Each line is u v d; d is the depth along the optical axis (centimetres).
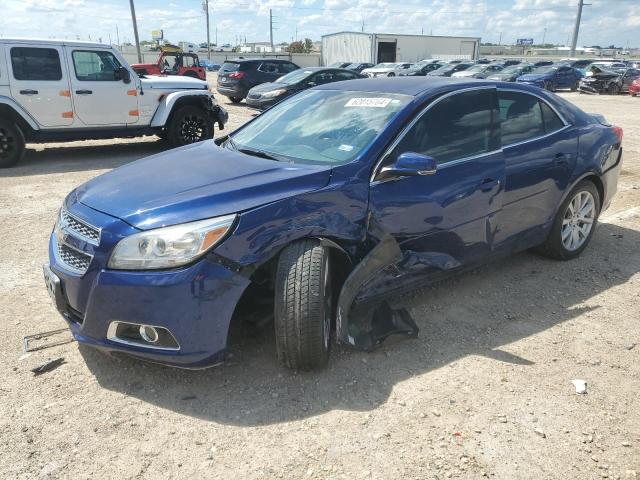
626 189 762
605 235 564
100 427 268
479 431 267
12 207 662
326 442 259
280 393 293
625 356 338
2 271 458
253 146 389
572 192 464
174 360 277
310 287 285
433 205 354
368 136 347
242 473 240
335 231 307
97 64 966
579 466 247
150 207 286
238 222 279
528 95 437
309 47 10356
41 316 378
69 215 309
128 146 1160
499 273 459
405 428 269
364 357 326
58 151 1091
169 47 3198
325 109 400
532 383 307
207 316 274
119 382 303
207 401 287
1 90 878
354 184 320
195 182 311
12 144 909
